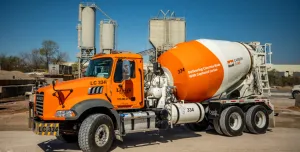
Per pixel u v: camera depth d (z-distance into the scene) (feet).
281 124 46.06
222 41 39.65
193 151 27.63
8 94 99.50
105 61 29.35
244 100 37.83
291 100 96.68
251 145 30.35
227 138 34.60
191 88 34.68
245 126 37.73
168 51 36.86
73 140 31.89
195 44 36.96
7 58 239.71
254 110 37.50
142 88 30.40
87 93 27.14
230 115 35.60
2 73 140.67
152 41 136.67
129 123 28.35
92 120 25.72
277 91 160.76
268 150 27.99
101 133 26.32
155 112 31.48
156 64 33.60
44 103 25.58
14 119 49.90
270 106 40.01
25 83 131.23
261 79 42.04
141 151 27.66
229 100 36.65
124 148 28.99
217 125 36.22
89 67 30.96
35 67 260.21
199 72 34.86
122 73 28.30
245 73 40.42
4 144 30.60
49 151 27.91
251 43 43.32
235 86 40.93
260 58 41.86
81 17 132.77
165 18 138.92
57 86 26.22
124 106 29.04
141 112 29.86
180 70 34.42
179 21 139.23
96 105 26.27
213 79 36.01
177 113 32.42
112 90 28.35
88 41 131.54
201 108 34.83
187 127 41.19
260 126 37.86
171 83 35.01
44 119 25.62
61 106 25.88
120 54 29.30
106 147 26.35
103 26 131.64
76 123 27.73
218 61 36.42
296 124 45.98
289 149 28.40
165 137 35.17
